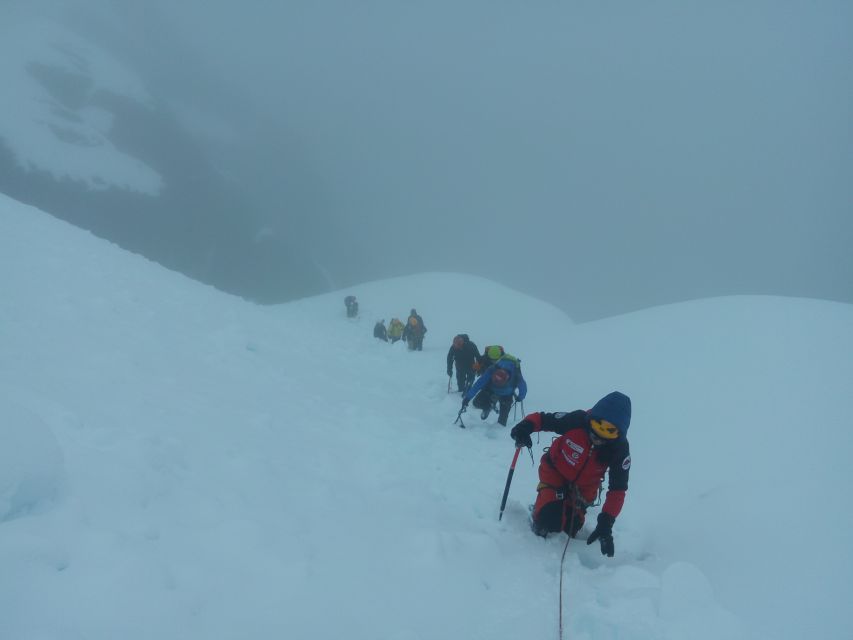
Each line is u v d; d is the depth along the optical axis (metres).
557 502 4.91
